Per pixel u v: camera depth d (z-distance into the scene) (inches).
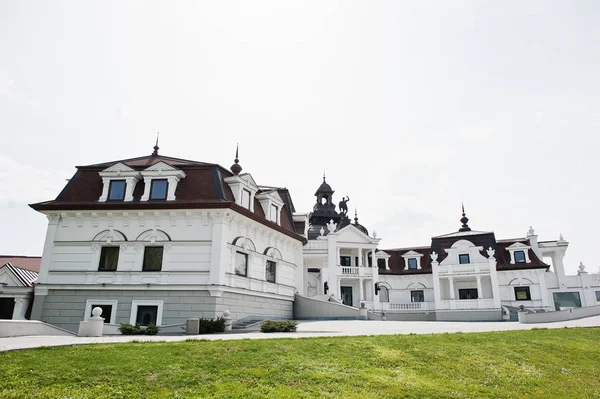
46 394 356.8
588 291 1948.8
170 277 1032.2
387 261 2182.6
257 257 1221.7
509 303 1883.6
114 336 733.9
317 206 2568.9
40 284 1050.7
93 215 1086.4
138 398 364.2
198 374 429.1
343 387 421.7
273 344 568.1
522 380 498.3
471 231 2170.3
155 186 1112.2
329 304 1392.7
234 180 1154.7
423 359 551.2
